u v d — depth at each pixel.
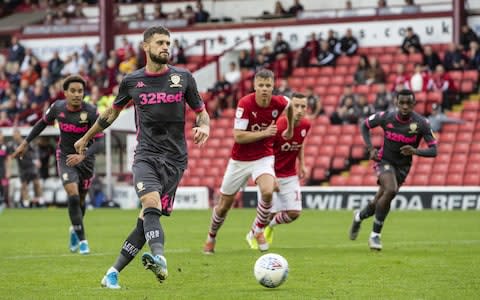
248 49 85.62
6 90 87.00
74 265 28.98
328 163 71.69
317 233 42.81
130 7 97.31
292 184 35.38
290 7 87.38
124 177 76.19
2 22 101.38
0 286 23.89
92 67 86.25
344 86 77.81
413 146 33.06
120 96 22.84
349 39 79.44
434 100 71.88
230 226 48.47
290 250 33.75
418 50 77.75
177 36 88.00
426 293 21.95
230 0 93.75
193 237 41.09
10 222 53.34
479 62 74.56
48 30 92.69
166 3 96.44
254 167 31.94
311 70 79.81
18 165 72.56
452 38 78.81
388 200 32.50
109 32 88.44
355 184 70.06
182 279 25.05
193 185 74.62
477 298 21.16
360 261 29.34
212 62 84.75
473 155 69.00
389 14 81.00
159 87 22.52
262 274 22.48
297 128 34.59
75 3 100.00
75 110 32.47
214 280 24.80
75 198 32.88
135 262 29.62
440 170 68.81
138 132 22.81
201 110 23.03
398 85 72.06
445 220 51.53
